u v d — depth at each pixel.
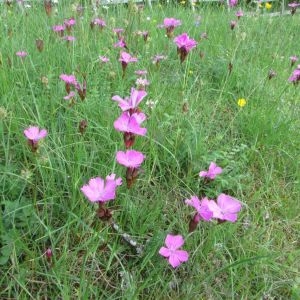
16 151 0.31
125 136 0.22
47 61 0.43
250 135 0.40
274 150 0.39
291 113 0.45
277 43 0.68
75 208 0.27
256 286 0.26
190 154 0.34
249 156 0.37
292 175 0.37
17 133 0.29
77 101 0.37
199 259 0.27
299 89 0.48
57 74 0.42
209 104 0.44
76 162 0.29
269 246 0.30
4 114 0.27
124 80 0.42
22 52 0.38
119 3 0.64
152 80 0.41
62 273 0.23
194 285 0.25
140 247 0.26
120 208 0.28
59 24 0.51
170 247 0.20
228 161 0.34
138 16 0.55
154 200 0.30
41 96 0.37
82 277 0.21
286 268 0.28
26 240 0.25
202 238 0.27
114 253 0.24
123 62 0.38
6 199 0.27
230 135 0.40
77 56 0.46
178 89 0.45
